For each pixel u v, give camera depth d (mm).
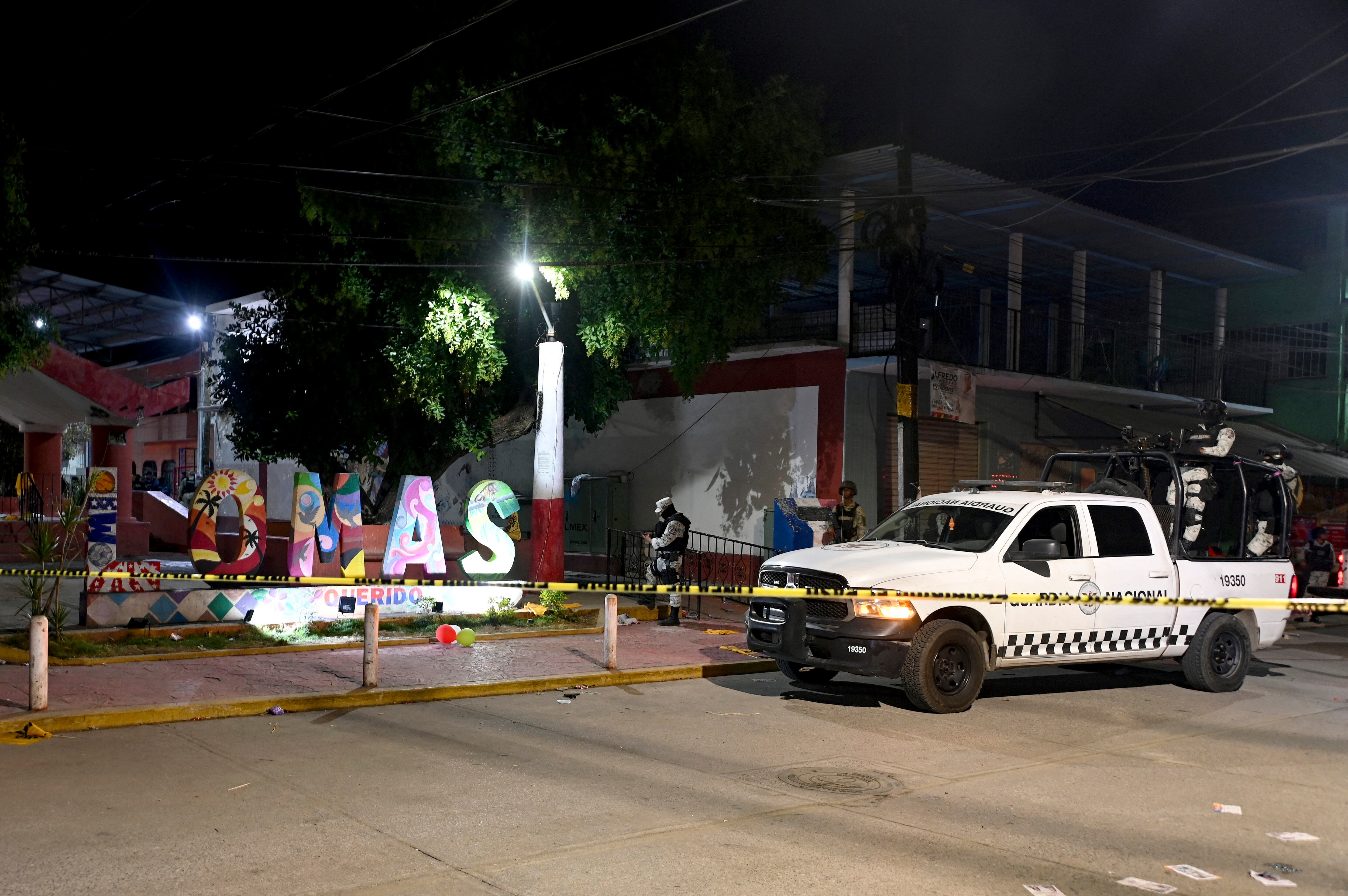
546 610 14305
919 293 15898
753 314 16609
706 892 4895
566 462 23312
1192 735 8812
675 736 8328
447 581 14250
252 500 13203
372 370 17719
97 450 22469
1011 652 9797
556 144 14539
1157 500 12086
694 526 20750
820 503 17953
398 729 8344
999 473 21594
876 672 9266
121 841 5426
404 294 15922
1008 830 5977
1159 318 25375
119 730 7996
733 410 20219
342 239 15078
